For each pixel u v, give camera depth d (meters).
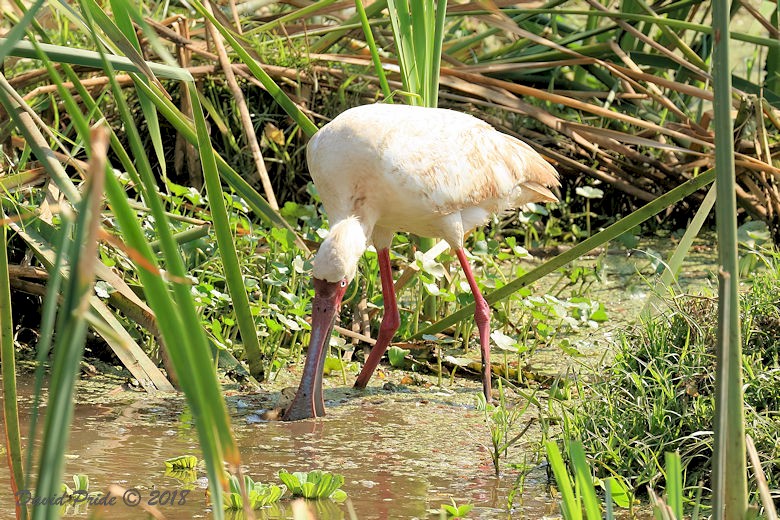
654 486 7.24
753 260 12.42
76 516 6.50
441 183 9.53
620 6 15.95
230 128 13.78
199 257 10.86
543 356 10.80
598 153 14.55
